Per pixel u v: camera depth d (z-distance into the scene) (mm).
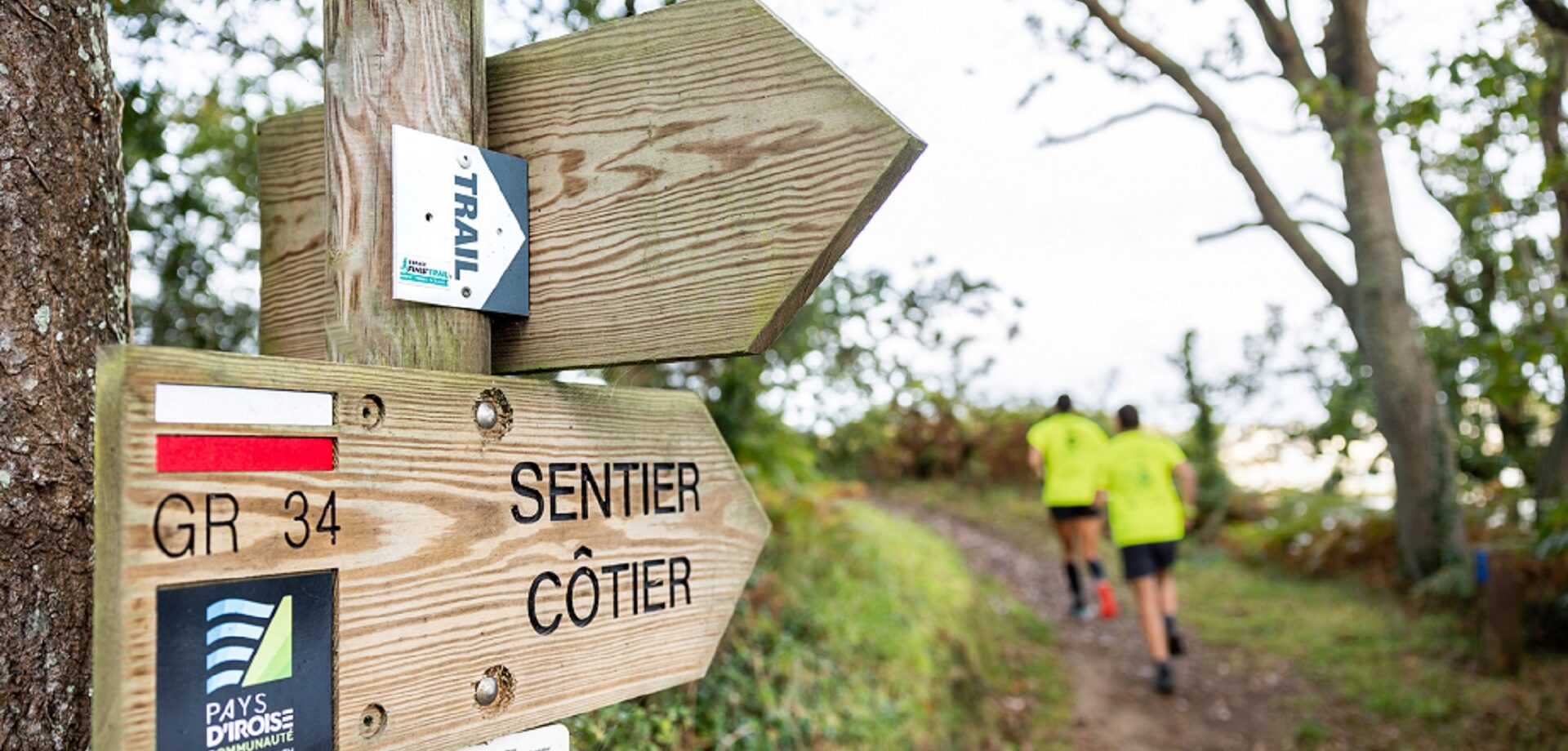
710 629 1600
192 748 995
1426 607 8867
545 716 1334
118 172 1679
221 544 1024
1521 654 7234
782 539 6305
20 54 1487
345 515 1129
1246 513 14547
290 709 1072
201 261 4082
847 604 6000
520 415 1325
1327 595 10047
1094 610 9938
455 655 1229
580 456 1405
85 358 1540
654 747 3055
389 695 1158
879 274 4438
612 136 1368
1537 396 8758
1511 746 5996
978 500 16812
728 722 3797
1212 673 7641
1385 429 9578
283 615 1071
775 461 5520
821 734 4324
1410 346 9297
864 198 1191
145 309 4113
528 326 1429
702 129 1304
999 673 7406
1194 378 14938
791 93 1248
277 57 3680
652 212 1335
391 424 1180
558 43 1415
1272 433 14570
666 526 1534
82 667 1485
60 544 1473
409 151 1311
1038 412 17906
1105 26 7094
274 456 1071
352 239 1291
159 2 3363
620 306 1354
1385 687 7059
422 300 1306
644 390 1522
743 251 1268
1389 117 5535
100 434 963
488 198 1381
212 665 1014
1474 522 10461
